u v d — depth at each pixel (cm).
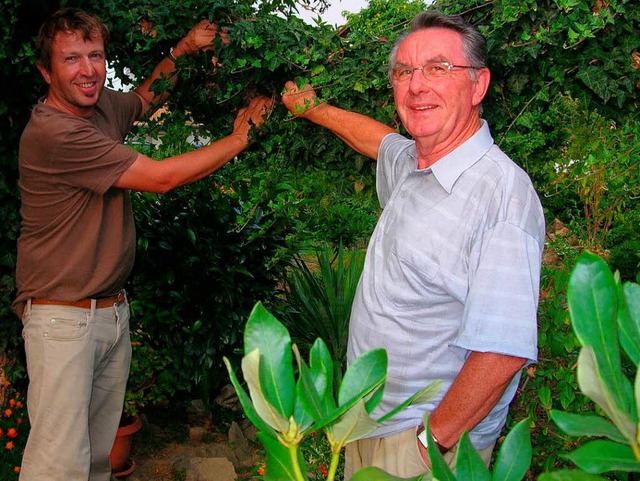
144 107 293
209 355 409
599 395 62
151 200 404
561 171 313
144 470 412
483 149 192
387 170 241
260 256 430
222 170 377
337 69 259
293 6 283
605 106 261
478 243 183
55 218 257
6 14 257
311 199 323
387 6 266
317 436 366
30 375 271
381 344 200
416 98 197
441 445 185
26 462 270
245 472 419
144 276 400
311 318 470
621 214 594
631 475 241
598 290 70
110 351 288
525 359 177
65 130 239
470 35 197
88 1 270
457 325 193
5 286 364
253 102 281
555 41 236
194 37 267
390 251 199
